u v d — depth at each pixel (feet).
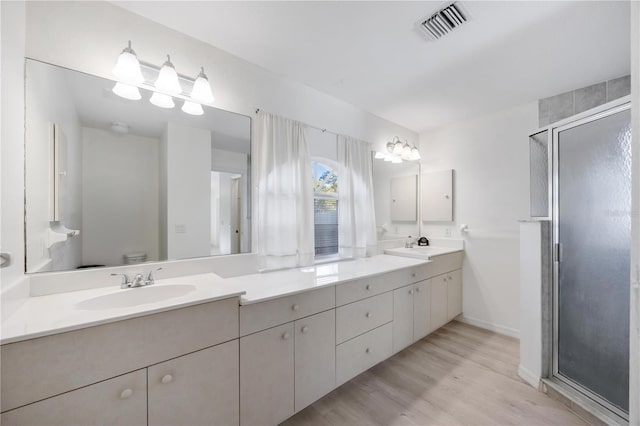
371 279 6.79
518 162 9.14
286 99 7.39
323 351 5.71
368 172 9.59
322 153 8.26
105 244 4.86
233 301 4.39
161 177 5.48
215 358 4.19
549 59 6.45
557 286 6.26
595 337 5.52
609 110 5.22
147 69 5.29
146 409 3.58
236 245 6.45
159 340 3.68
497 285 9.61
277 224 7.04
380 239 10.12
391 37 5.72
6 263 3.40
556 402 5.82
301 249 7.54
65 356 3.08
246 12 5.06
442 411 5.58
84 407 3.18
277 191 7.08
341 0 4.74
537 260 6.39
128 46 4.81
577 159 5.90
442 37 5.69
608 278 5.33
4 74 3.53
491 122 9.82
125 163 5.09
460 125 10.66
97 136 4.81
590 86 7.69
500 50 6.09
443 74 7.20
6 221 3.57
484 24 5.27
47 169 4.31
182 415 3.87
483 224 9.97
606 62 6.53
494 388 6.32
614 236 5.25
